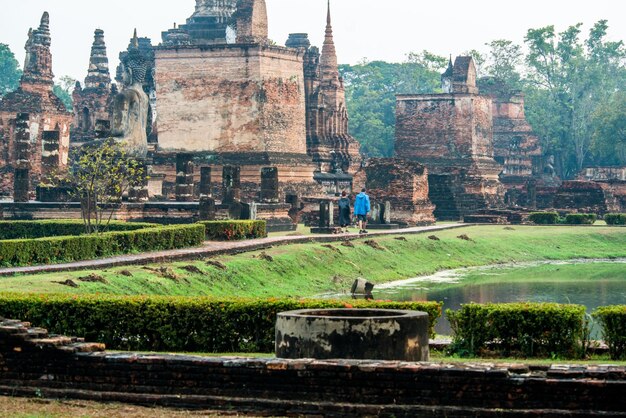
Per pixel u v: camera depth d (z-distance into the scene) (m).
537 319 30.20
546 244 85.12
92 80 120.25
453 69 127.81
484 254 78.25
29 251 47.22
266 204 81.19
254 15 100.19
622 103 158.38
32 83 102.12
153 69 103.94
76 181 78.81
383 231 79.81
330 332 24.95
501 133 157.62
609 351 30.45
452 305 50.00
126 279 44.59
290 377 23.09
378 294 55.16
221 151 98.88
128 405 23.67
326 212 75.12
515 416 21.89
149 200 87.62
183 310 30.20
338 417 22.58
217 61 98.75
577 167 173.38
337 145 119.88
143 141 82.38
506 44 195.75
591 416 21.66
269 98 98.75
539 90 184.25
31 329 25.66
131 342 30.30
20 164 80.88
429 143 128.25
